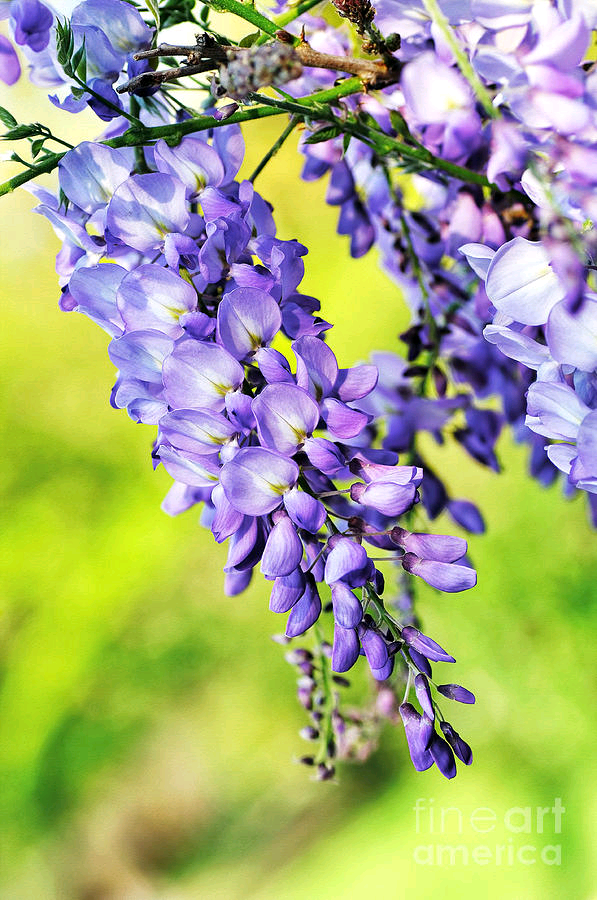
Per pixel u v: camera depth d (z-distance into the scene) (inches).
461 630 48.6
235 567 16.3
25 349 62.2
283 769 53.1
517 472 48.7
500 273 16.5
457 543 16.2
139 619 56.9
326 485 16.6
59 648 56.9
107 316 17.0
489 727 47.9
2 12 16.7
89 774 54.9
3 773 55.0
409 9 17.4
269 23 17.3
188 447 16.1
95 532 58.5
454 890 46.1
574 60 15.3
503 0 16.4
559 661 47.5
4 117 16.9
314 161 20.6
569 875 44.9
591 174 14.6
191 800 53.6
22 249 62.4
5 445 60.7
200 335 16.2
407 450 22.6
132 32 17.4
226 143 17.9
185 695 55.6
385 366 22.7
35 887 53.1
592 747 46.5
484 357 22.4
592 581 47.7
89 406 61.6
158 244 17.0
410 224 21.4
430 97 16.0
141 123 17.2
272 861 50.8
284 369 16.0
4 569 58.3
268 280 16.2
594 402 16.1
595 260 15.8
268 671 54.7
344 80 17.9
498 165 16.3
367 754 24.1
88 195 17.3
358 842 49.0
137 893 52.2
